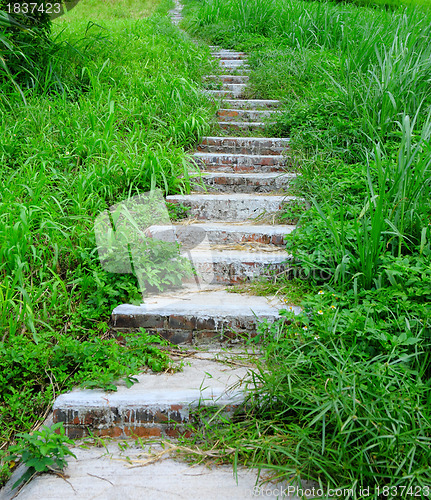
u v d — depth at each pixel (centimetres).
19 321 246
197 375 226
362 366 189
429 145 293
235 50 820
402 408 166
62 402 202
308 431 169
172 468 180
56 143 398
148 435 201
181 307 260
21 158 372
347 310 230
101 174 348
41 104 457
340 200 336
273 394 190
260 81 620
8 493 175
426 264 253
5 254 270
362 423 167
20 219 286
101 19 1063
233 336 254
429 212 287
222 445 188
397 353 196
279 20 851
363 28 669
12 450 177
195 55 707
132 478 174
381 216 252
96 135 401
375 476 154
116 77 553
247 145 473
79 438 203
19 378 221
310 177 376
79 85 526
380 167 277
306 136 450
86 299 276
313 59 629
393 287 240
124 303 269
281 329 233
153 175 358
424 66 438
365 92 456
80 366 231
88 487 169
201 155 449
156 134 437
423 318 215
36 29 502
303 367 202
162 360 236
